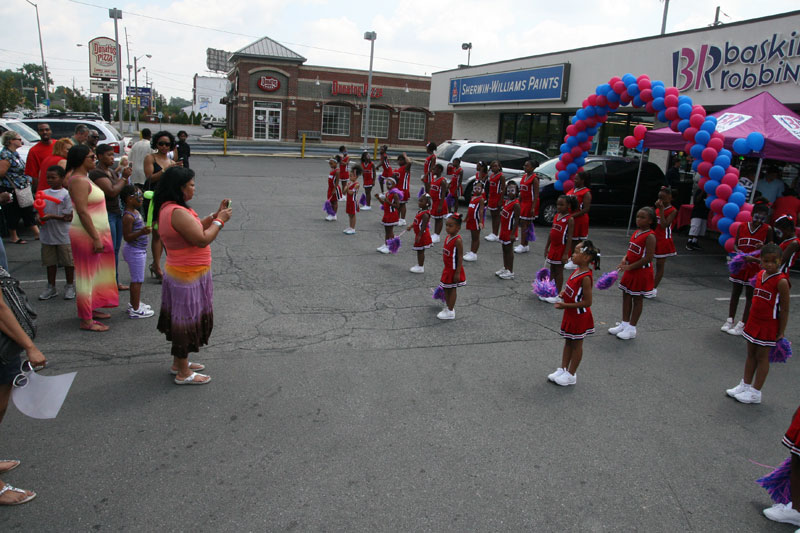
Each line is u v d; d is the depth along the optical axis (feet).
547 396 15.87
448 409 14.79
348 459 12.34
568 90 61.93
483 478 11.92
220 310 21.29
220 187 55.52
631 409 15.43
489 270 29.76
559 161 41.52
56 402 10.65
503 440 13.46
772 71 41.22
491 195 37.45
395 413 14.42
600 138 63.87
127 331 18.80
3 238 29.91
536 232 42.14
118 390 14.88
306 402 14.73
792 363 19.53
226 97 153.48
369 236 36.47
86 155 17.65
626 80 35.17
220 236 34.06
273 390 15.28
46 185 25.72
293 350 17.98
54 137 44.68
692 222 38.73
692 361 19.08
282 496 11.02
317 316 21.20
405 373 16.76
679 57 48.47
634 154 58.49
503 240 27.45
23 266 26.03
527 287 26.78
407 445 13.00
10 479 11.13
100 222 18.62
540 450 13.12
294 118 133.59
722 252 38.50
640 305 20.48
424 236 27.37
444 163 54.54
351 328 20.15
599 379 17.24
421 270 27.96
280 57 128.67
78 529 9.89
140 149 31.48
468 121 86.53
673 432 14.34
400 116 143.43
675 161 47.78
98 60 108.88
